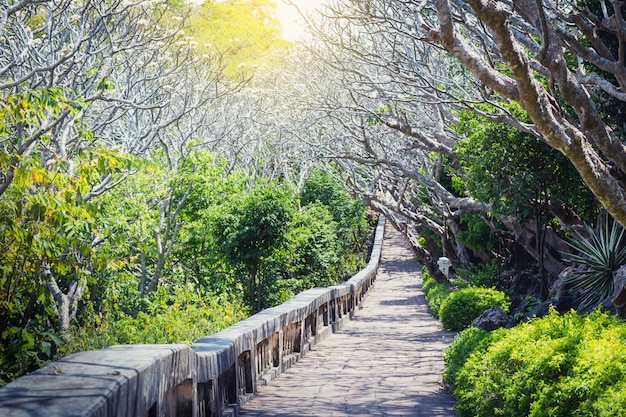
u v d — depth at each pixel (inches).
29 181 365.4
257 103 1417.3
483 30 482.0
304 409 387.5
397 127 684.1
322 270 1201.4
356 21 683.4
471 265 1262.3
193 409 278.4
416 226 1471.5
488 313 697.6
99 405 165.8
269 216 868.6
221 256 893.2
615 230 609.0
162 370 231.9
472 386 353.1
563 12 546.0
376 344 712.4
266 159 1454.2
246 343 405.7
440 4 337.4
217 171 984.3
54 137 530.0
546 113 359.9
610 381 243.0
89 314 673.0
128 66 690.8
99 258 428.1
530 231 879.1
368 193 1176.8
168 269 935.7
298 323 603.8
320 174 1738.4
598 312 368.2
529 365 295.1
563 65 383.6
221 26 1889.8
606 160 585.3
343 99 1137.4
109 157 401.7
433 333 823.1
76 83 603.8
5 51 576.1
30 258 388.5
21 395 171.6
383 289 1558.8
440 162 935.0
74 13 661.9
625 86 454.6
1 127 385.7
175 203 953.5
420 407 394.9
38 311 475.2
